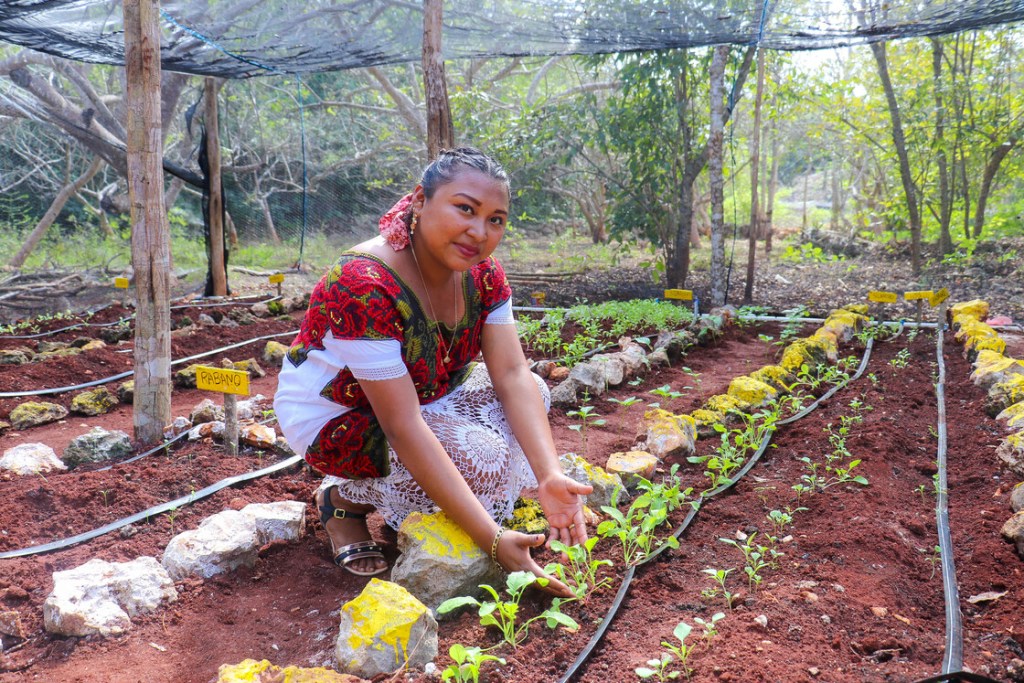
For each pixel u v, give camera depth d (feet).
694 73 26.66
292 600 9.53
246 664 7.29
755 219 29.35
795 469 12.76
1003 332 23.13
